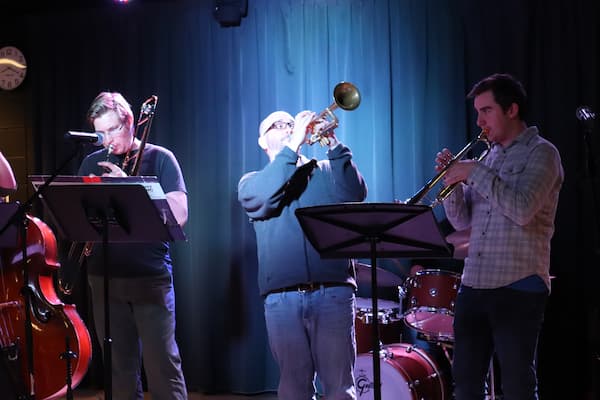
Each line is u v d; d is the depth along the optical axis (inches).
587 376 158.9
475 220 108.8
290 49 177.5
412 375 142.2
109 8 189.2
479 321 106.2
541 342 161.9
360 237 96.2
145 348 125.6
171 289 127.4
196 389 179.8
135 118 186.5
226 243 178.5
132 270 123.3
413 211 90.7
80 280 183.3
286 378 109.8
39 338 125.7
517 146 106.5
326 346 108.9
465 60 168.6
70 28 191.6
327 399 109.3
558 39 162.7
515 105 107.4
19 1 194.5
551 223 106.0
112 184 100.3
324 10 176.4
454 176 104.8
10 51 195.6
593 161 136.6
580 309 159.5
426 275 144.8
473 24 168.2
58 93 191.5
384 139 171.0
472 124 168.6
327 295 108.9
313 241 97.7
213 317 178.2
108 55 188.7
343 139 173.5
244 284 176.4
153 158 129.5
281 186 109.3
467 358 106.7
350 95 111.8
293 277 108.8
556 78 162.6
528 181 101.6
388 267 172.2
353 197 113.7
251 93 178.7
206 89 182.1
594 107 159.9
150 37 186.7
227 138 179.9
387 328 158.9
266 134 122.6
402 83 171.3
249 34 179.8
